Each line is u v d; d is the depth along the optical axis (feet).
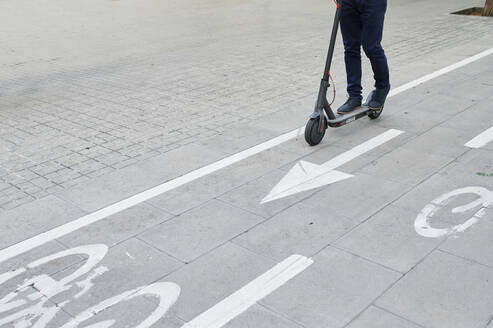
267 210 13.44
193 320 9.70
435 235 12.02
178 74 28.32
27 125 21.04
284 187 14.64
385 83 18.83
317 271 10.91
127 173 15.97
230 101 22.86
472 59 27.89
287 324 9.46
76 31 43.93
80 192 14.89
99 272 11.24
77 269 11.37
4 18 52.37
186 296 10.34
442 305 9.77
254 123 19.83
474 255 11.23
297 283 10.57
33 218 13.58
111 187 15.12
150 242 12.26
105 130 19.92
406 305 9.80
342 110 18.38
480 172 14.93
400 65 27.50
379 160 16.07
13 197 14.78
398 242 11.81
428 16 43.78
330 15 46.57
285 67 28.63
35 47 37.81
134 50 35.50
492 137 17.35
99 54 34.76
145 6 58.90
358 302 9.95
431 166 15.49
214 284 10.67
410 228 12.34
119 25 46.29
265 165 16.07
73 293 10.59
